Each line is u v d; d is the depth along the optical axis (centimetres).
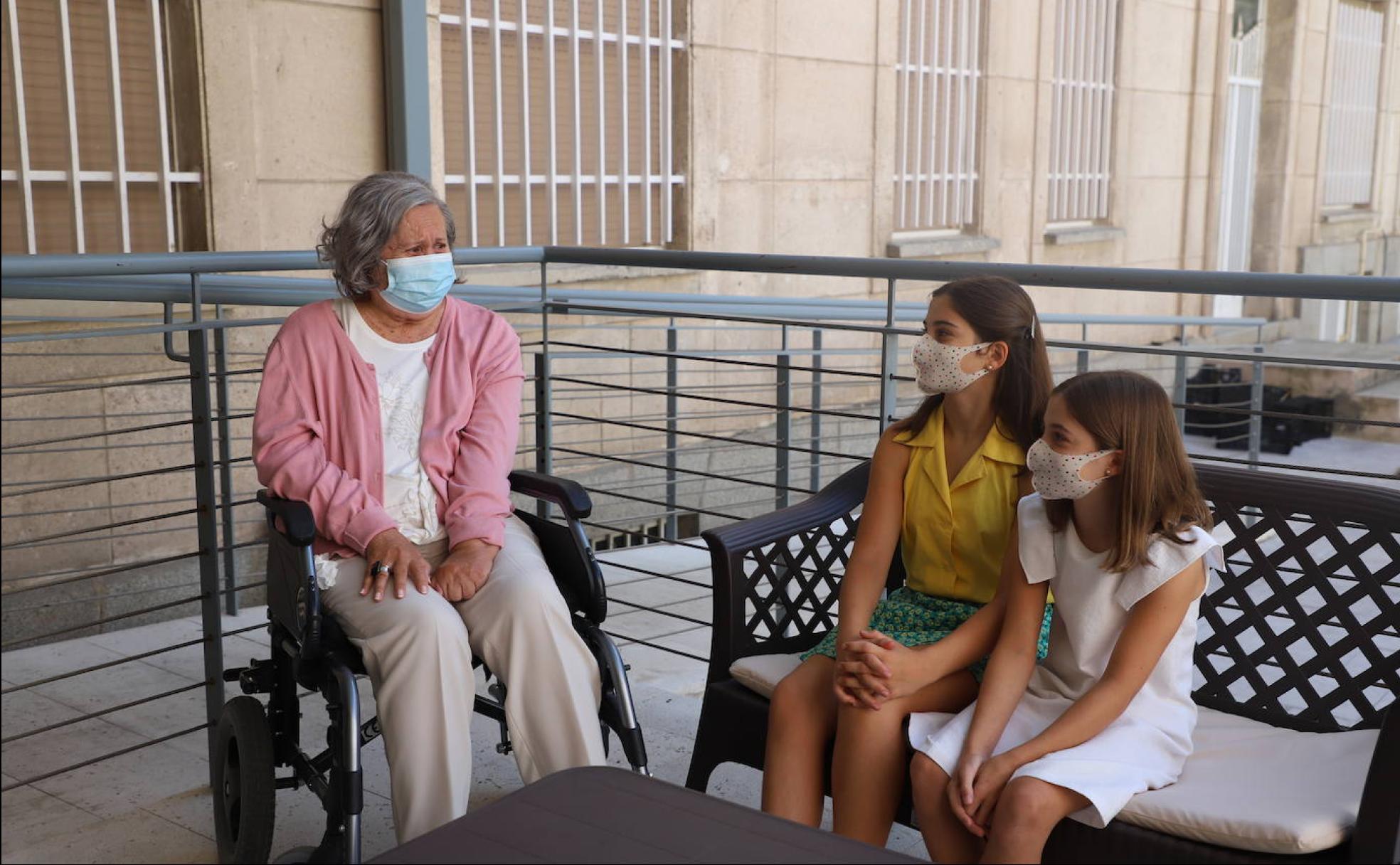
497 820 166
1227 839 177
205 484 279
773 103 723
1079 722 198
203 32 482
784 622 256
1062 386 207
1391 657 214
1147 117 1058
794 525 254
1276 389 980
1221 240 1183
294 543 220
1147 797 188
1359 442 961
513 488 266
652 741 315
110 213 482
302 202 525
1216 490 230
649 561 542
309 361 250
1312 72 1191
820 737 219
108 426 477
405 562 232
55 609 465
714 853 158
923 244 824
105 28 467
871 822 209
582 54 651
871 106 779
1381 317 1230
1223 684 231
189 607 505
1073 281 273
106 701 366
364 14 536
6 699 367
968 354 229
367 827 269
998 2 871
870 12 766
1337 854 176
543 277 370
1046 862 193
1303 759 203
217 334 403
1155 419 201
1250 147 1195
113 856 257
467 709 225
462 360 262
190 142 492
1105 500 207
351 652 231
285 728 246
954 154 869
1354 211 1315
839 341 787
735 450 720
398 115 544
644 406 677
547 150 637
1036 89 921
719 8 683
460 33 592
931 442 237
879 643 211
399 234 247
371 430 250
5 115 453
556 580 261
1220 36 1110
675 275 690
